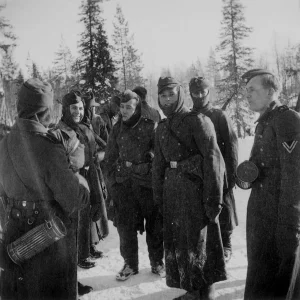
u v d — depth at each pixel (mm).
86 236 2979
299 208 1638
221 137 2865
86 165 2791
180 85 2266
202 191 2184
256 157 1892
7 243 1642
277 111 1760
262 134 1847
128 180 2777
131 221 2816
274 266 1810
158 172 2416
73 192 1653
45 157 1604
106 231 3348
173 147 2232
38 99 1648
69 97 2582
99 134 4164
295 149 1643
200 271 2195
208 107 2914
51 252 1644
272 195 1807
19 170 1619
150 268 3000
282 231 1658
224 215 2910
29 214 1629
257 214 1867
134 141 2754
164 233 2348
